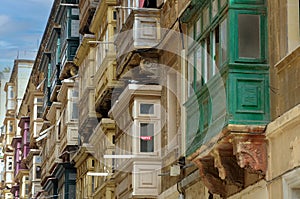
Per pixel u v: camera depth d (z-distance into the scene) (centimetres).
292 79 1683
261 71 1794
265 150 1775
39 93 6731
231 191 1998
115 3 3591
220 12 1889
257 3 1817
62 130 4856
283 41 1734
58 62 5422
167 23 2642
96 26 3881
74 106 4625
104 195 3591
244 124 1767
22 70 9000
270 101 1780
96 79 3569
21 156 7862
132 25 2750
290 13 1727
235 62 1795
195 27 2155
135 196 2692
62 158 4934
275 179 1736
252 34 1808
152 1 2816
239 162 1769
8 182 9075
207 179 2036
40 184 6400
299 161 1628
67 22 5022
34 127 6706
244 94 1784
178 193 2470
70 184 4875
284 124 1677
